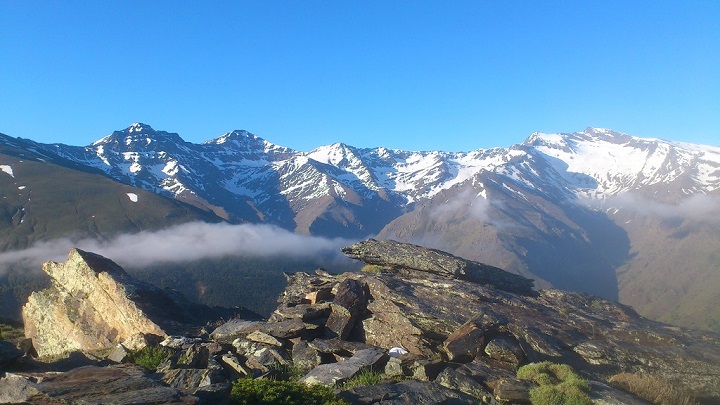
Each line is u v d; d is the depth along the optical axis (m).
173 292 32.97
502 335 20.41
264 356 19.89
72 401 11.13
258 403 12.95
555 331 20.83
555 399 15.41
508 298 24.17
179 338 21.84
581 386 16.12
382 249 30.62
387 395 15.16
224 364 19.38
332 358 19.97
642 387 17.23
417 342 20.59
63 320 33.69
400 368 17.95
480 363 18.55
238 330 22.44
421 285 25.45
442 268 27.97
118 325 29.61
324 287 26.31
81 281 34.28
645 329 21.86
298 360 19.53
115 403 10.90
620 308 26.64
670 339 21.02
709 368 19.02
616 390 16.56
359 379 16.98
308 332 21.66
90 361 18.81
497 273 28.88
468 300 23.55
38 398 11.40
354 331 22.67
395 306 22.44
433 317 21.55
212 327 27.17
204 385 13.05
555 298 27.86
